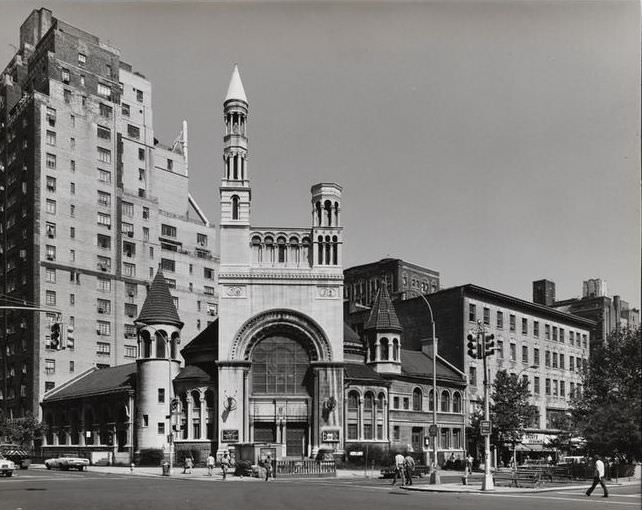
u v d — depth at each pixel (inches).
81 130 5191.9
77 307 4987.7
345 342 3585.1
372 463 3216.0
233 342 3270.2
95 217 5191.9
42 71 5172.2
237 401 3230.8
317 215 3380.9
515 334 4441.4
